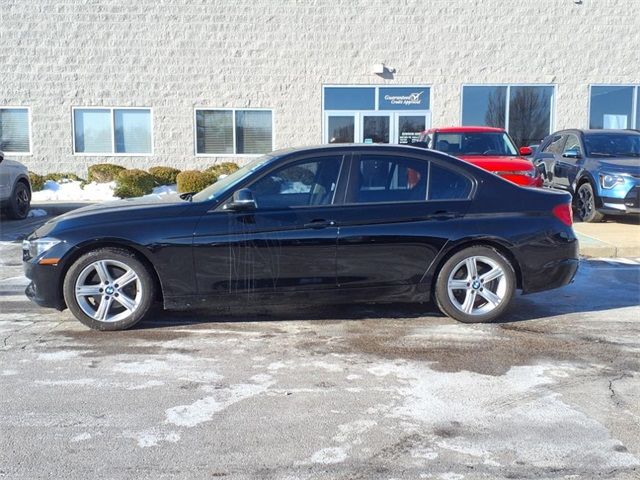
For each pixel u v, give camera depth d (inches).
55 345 211.0
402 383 179.5
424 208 230.7
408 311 254.4
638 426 153.1
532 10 730.8
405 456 138.6
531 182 392.5
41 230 227.1
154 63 737.0
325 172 230.5
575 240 243.0
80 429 151.3
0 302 269.6
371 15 730.8
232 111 745.0
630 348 210.4
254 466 134.6
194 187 636.7
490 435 148.3
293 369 189.9
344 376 184.5
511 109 745.0
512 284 235.9
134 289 225.5
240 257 221.3
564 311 256.8
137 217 221.3
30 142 746.8
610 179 445.7
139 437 147.3
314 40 733.9
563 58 737.6
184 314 247.8
